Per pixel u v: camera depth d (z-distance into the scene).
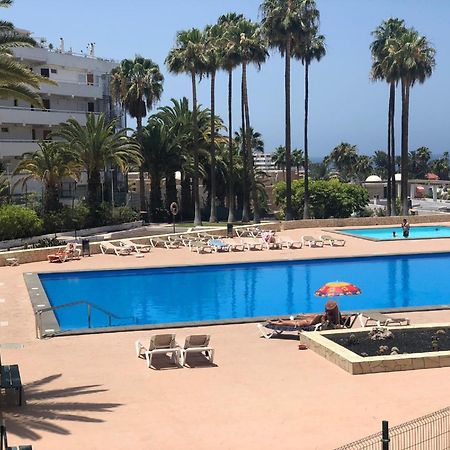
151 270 27.80
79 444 8.84
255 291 24.58
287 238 35.28
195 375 12.23
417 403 10.36
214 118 54.31
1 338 15.74
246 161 57.03
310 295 23.80
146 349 13.38
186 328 16.56
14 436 9.12
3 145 54.59
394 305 21.97
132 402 10.65
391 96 54.16
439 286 25.02
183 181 58.47
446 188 106.38
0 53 15.92
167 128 55.97
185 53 50.69
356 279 26.48
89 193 45.91
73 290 24.95
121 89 55.62
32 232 38.88
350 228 43.47
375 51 55.69
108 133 44.75
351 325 15.90
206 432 9.27
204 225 52.47
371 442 8.51
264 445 8.73
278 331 15.43
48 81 13.86
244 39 50.94
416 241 36.03
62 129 45.19
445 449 8.12
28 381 11.96
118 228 47.06
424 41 50.91
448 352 12.62
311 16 48.78
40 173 42.09
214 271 28.45
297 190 61.09
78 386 11.60
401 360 12.24
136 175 81.31
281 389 11.27
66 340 15.42
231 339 15.22
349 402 10.48
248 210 57.16
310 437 8.98
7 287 23.38
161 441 8.94
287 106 48.84
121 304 22.61
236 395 10.98
